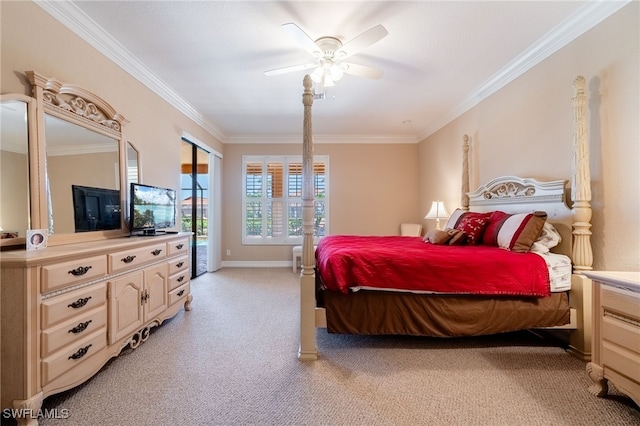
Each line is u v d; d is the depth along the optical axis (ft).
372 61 9.58
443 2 6.86
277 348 7.62
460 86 11.53
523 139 9.72
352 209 19.22
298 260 18.71
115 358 7.04
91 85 7.84
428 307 7.25
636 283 4.85
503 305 7.22
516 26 7.77
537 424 4.87
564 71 8.16
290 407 5.27
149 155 10.51
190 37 8.19
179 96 12.35
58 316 5.11
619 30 6.71
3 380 4.60
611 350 5.31
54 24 6.76
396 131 18.16
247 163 19.35
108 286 6.36
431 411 5.18
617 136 6.79
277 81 10.98
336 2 6.84
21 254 4.99
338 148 19.22
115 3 6.82
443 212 13.93
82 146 7.41
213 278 15.85
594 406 5.32
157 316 8.40
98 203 7.86
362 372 6.47
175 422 4.88
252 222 19.39
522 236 7.95
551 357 7.18
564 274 7.29
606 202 7.01
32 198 6.06
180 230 12.82
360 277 7.12
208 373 6.40
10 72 5.84
